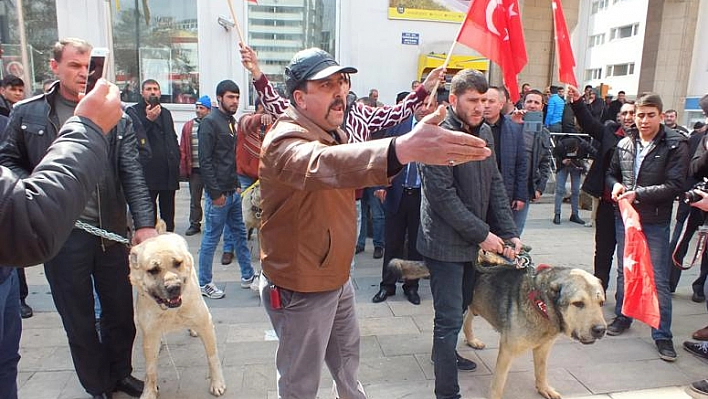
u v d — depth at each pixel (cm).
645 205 374
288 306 209
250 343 379
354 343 243
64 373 335
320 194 194
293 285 203
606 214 437
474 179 281
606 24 3812
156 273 271
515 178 449
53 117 265
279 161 161
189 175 688
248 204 547
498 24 295
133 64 977
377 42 1012
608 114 1054
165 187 602
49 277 271
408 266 345
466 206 282
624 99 1074
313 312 209
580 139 808
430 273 289
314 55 193
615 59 3688
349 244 211
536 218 858
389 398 310
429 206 281
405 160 131
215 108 485
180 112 992
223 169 458
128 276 298
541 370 311
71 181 116
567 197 988
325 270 204
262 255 215
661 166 368
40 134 258
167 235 293
